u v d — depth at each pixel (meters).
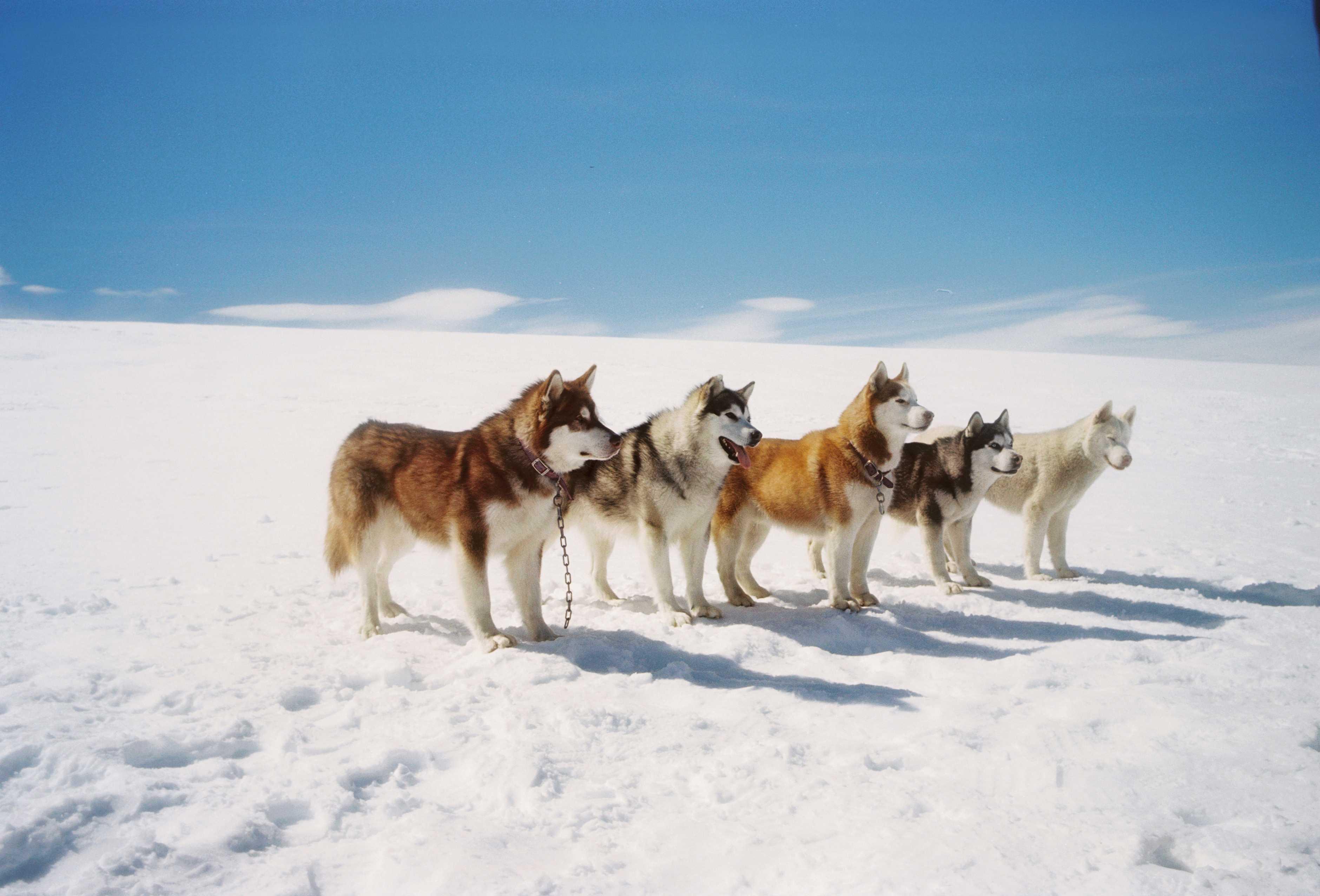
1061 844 2.86
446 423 20.69
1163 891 2.55
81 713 3.99
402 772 3.52
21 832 2.82
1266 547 9.39
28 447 15.91
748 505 6.80
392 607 6.12
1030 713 4.27
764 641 5.43
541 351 38.12
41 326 40.72
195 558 8.24
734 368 33.03
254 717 4.03
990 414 23.98
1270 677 4.79
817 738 3.93
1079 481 7.35
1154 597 6.88
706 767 3.57
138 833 2.91
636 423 20.28
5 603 6.23
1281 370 37.56
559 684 4.56
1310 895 2.54
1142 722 4.05
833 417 21.72
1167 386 30.95
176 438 17.39
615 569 8.13
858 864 2.76
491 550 5.43
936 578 7.05
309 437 17.92
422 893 2.63
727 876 2.74
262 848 2.93
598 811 3.18
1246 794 3.25
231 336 40.69
